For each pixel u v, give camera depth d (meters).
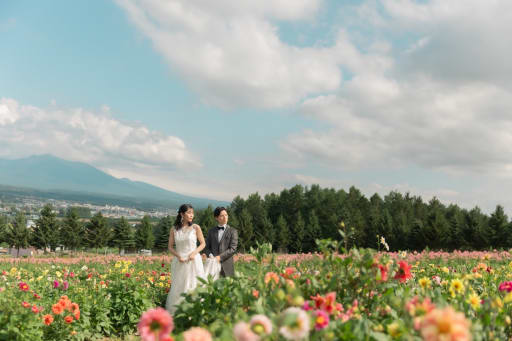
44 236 60.00
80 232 63.53
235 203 85.62
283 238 57.00
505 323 2.73
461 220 57.72
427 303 2.41
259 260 3.58
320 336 2.38
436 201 77.69
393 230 49.50
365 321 2.49
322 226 62.38
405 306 2.42
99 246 61.56
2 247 68.88
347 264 3.27
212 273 6.42
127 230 63.69
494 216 44.88
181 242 6.31
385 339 2.34
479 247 45.47
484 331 2.57
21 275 9.98
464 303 3.05
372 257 3.20
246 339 1.88
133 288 6.77
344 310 3.04
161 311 2.07
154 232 67.88
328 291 3.20
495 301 2.67
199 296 3.65
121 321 6.25
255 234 57.53
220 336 2.34
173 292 6.25
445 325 1.57
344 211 58.47
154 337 1.99
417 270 7.14
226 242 6.69
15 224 60.81
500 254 12.75
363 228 51.50
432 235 44.94
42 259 17.84
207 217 59.12
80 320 5.64
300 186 81.19
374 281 3.17
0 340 4.23
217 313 3.30
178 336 2.28
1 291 5.34
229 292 3.56
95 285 6.90
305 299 3.24
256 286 3.41
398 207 74.31
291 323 2.00
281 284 3.18
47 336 5.04
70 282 7.88
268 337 2.08
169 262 14.77
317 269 3.79
